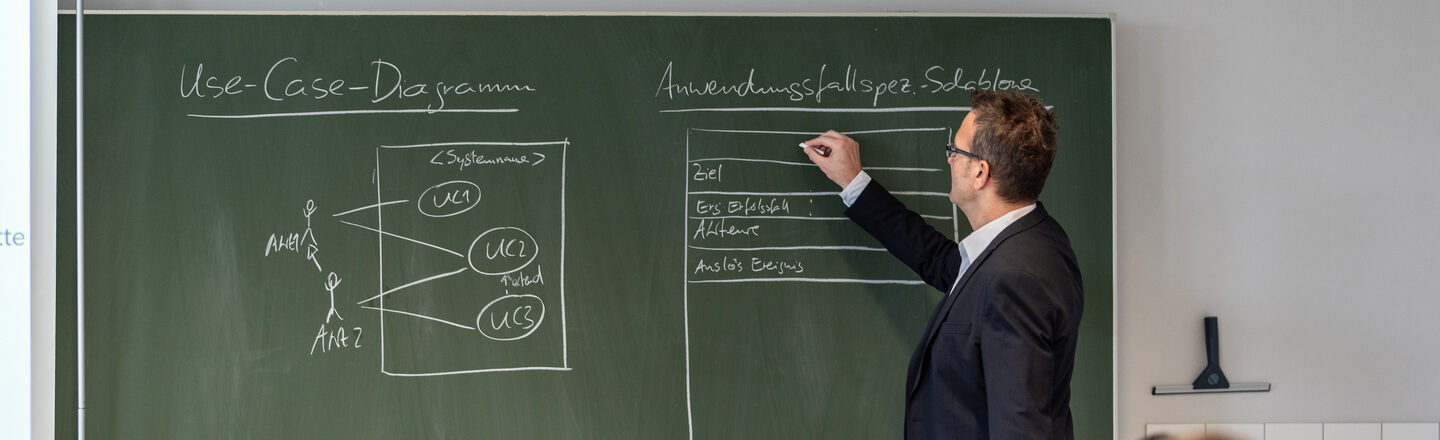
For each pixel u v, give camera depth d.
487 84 1.74
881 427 1.78
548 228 1.75
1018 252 1.34
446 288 1.75
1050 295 1.30
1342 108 1.85
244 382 1.74
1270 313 1.86
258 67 1.72
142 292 1.72
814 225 1.77
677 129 1.75
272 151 1.73
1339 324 1.87
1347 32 1.85
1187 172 1.84
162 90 1.71
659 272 1.76
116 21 1.71
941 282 1.64
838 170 1.70
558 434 1.76
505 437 1.76
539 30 1.74
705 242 1.76
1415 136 1.86
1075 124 1.76
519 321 1.76
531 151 1.75
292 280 1.74
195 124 1.72
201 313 1.73
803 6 1.81
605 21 1.74
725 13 1.75
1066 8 1.83
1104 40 1.77
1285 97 1.85
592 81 1.74
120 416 1.72
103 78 1.70
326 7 1.78
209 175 1.72
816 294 1.78
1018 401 1.24
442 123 1.74
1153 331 1.85
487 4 1.79
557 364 1.76
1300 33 1.84
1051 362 1.28
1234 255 1.85
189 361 1.73
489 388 1.76
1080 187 1.76
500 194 1.75
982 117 1.40
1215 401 1.87
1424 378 1.88
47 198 1.62
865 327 1.78
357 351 1.74
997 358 1.28
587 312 1.76
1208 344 1.83
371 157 1.74
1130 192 1.84
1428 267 1.87
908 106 1.76
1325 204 1.85
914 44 1.76
